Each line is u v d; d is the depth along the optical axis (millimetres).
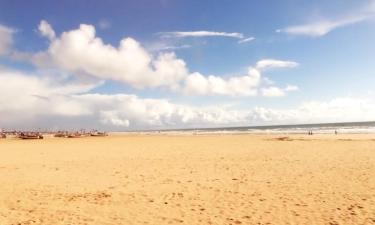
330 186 10508
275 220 7227
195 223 7176
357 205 8211
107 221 7438
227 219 7391
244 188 10578
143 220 7477
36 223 7312
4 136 60594
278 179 11961
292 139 34688
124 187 11125
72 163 17766
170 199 9359
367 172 12844
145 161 18156
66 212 8188
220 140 38344
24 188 11125
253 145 28078
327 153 20031
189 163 16969
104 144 35375
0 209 8500
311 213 7656
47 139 53875
